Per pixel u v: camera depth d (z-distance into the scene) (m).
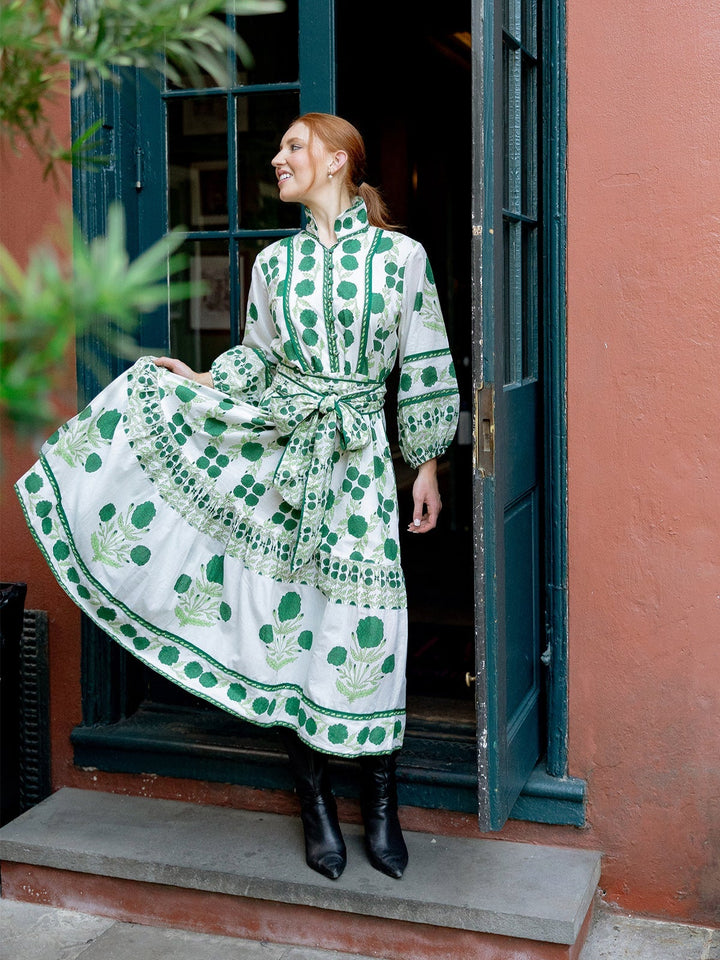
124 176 3.03
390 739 2.56
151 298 0.89
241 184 3.05
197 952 2.64
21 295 0.87
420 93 6.56
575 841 2.75
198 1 1.14
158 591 2.59
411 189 6.54
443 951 2.53
